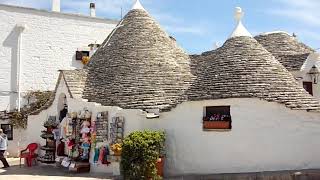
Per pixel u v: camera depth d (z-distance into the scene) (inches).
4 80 956.6
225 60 527.8
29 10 989.8
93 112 588.1
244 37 556.7
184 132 506.6
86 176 533.6
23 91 971.9
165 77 619.8
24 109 926.4
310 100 479.5
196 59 687.7
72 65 1032.2
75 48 1038.4
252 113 471.5
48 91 962.1
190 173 497.7
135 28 693.3
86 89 654.5
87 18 1059.3
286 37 756.0
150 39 676.7
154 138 487.8
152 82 608.4
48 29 1010.1
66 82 649.0
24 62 978.7
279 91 477.1
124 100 593.6
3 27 962.7
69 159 609.6
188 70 657.6
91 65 696.4
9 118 904.9
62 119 658.2
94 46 988.6
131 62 643.5
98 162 568.1
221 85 496.1
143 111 540.1
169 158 511.8
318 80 665.0
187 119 506.0
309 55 667.4
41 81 995.9
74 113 613.3
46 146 669.3
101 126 568.7
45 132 671.8
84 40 1051.9
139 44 666.8
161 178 483.8
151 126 529.7
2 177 542.6
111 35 724.7
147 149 477.1
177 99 534.0
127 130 541.6
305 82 663.1
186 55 701.9
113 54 675.4
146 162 474.6
